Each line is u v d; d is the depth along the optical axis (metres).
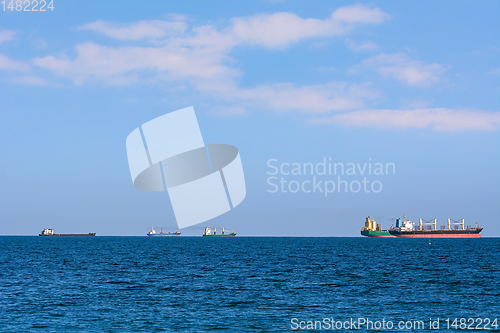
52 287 55.84
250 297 49.19
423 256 130.62
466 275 74.19
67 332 33.91
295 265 93.94
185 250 170.12
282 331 35.12
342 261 107.19
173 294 50.91
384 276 71.81
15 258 113.88
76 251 156.25
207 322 37.44
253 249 184.38
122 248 188.12
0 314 39.22
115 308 42.44
